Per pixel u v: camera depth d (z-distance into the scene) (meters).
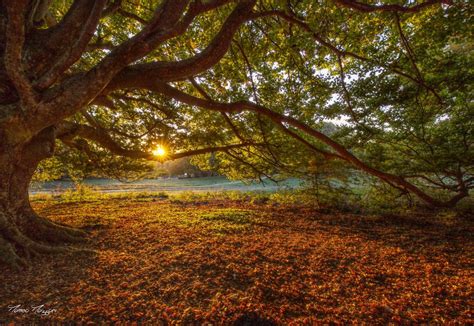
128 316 2.87
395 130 9.07
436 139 8.68
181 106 8.25
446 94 7.35
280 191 12.23
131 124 8.81
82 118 8.71
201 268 4.12
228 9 6.59
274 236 6.28
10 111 3.74
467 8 5.59
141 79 4.35
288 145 7.68
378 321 2.96
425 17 6.29
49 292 3.26
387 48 7.25
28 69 4.12
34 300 3.07
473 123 8.10
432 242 6.43
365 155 10.16
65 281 3.55
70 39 4.42
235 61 7.29
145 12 7.18
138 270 3.96
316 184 10.82
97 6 3.40
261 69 7.39
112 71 3.68
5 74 4.15
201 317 2.90
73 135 6.09
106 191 23.22
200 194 17.17
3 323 2.65
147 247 5.01
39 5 4.74
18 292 3.22
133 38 3.66
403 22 6.47
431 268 4.55
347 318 3.01
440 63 6.96
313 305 3.26
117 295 3.26
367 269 4.44
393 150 9.92
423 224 8.66
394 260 4.95
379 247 5.80
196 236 5.82
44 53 4.27
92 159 8.92
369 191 11.12
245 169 10.22
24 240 4.29
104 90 4.41
